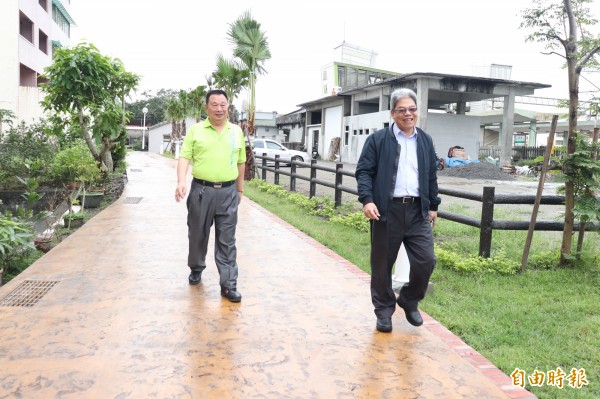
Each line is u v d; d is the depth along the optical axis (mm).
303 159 25203
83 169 10273
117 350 3209
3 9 21375
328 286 4750
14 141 11867
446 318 3992
